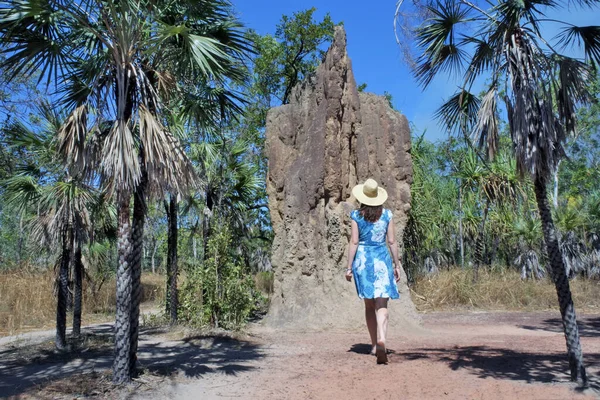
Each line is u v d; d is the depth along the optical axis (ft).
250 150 54.80
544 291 55.52
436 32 21.80
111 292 63.16
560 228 72.08
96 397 16.60
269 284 71.46
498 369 18.78
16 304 51.78
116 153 17.61
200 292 34.60
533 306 52.54
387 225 20.98
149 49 18.94
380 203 20.88
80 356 25.12
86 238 29.60
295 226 34.88
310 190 34.53
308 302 33.47
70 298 53.57
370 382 17.25
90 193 29.27
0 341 35.32
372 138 36.32
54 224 27.84
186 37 19.51
